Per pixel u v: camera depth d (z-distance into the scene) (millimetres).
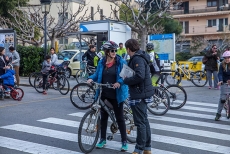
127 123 6934
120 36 19953
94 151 6430
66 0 29922
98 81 6398
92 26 19578
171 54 17484
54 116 9445
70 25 24469
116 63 6363
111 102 6402
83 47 29375
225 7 45062
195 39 44594
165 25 40625
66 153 6316
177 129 8273
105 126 6598
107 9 39656
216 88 15828
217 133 7945
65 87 13906
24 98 12609
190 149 6711
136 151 5965
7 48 15953
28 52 19953
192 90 15602
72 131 7902
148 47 10031
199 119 9445
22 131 7867
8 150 6500
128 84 5816
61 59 20734
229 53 8891
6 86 12031
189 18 47688
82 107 10469
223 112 10438
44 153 6316
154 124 8766
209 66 15766
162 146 6879
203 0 46531
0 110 10258
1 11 28953
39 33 30469
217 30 45906
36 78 14125
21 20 30516
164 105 9852
